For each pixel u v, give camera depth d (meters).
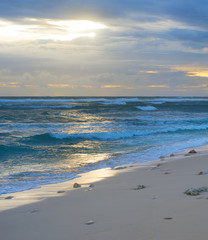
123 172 8.30
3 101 85.44
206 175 6.28
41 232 3.38
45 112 39.44
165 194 4.63
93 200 4.91
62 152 13.43
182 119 31.61
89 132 20.17
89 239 2.86
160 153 12.48
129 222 3.22
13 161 11.19
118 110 49.88
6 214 4.58
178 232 2.67
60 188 6.71
